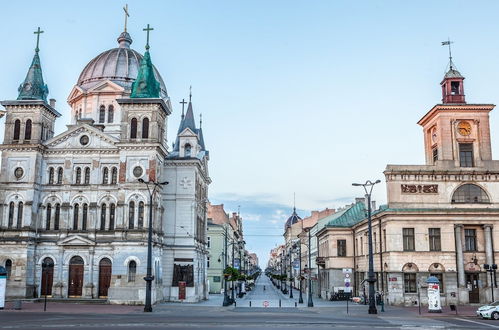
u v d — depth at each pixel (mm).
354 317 41656
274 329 29938
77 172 66188
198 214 75375
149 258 46938
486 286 59375
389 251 59875
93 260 63156
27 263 62375
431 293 48250
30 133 66188
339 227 79312
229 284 104188
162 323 33219
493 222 60375
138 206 62031
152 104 64188
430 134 70125
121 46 85438
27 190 64312
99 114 75125
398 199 61969
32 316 38812
